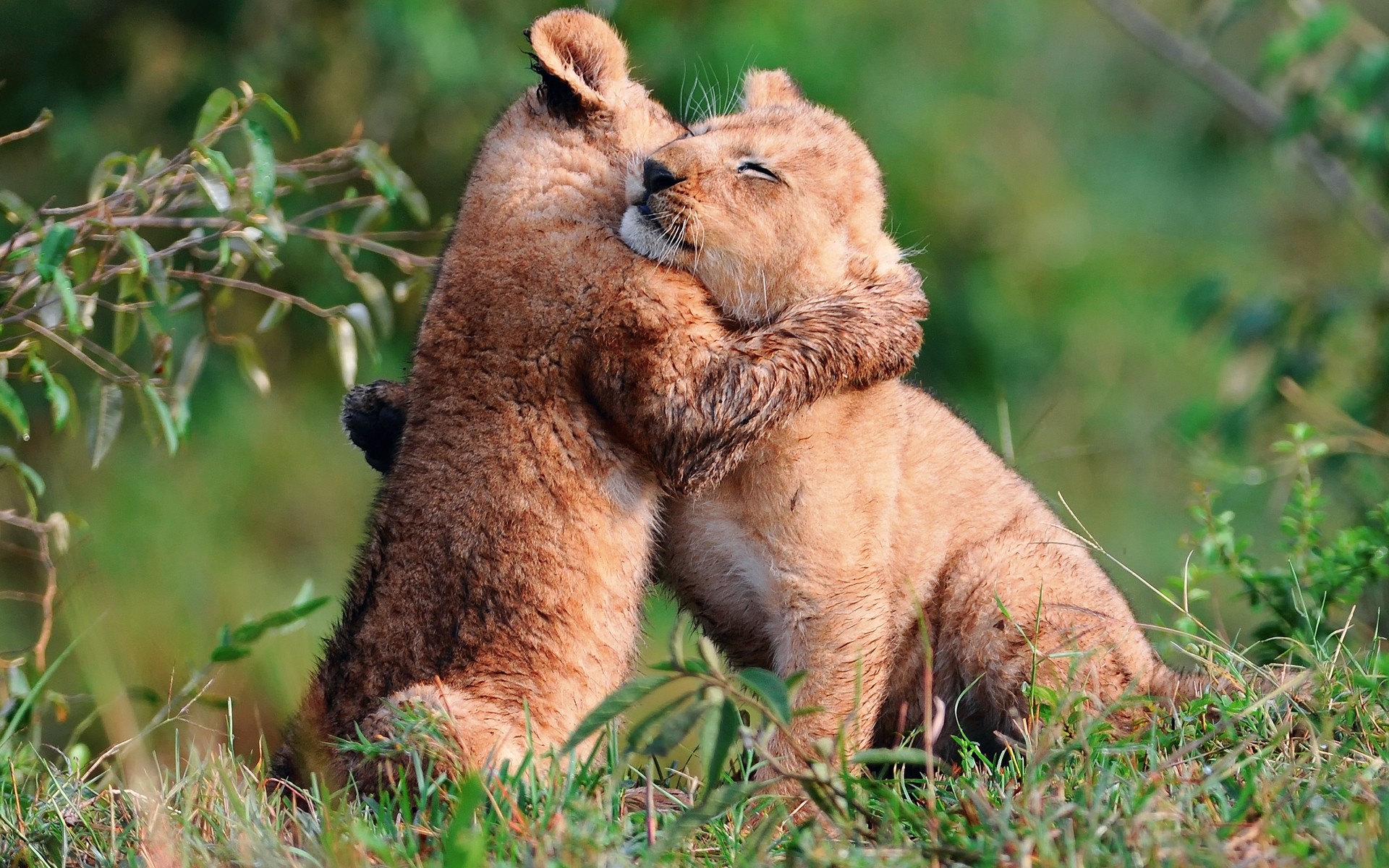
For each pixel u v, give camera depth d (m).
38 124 9.88
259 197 9.48
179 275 10.27
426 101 19.69
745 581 9.02
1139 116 30.08
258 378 10.73
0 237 17.72
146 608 17.27
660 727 6.35
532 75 19.80
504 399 8.62
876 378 8.77
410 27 18.92
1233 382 16.59
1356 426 14.31
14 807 7.77
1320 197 29.59
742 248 8.88
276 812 7.55
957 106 24.16
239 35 19.44
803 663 8.80
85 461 18.67
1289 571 9.67
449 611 8.47
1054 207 25.34
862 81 22.59
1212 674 8.44
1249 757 7.26
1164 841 6.29
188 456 19.53
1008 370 23.22
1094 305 25.14
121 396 10.09
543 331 8.64
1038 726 7.99
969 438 9.65
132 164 10.07
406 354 19.30
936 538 9.19
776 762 6.83
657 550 9.08
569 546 8.52
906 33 24.11
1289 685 7.62
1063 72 29.72
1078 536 9.59
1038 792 6.68
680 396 8.53
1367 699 7.91
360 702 8.48
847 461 8.75
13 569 17.28
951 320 22.94
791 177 8.95
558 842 6.61
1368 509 12.33
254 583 18.56
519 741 8.27
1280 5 18.02
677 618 8.77
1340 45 16.22
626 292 8.61
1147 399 24.81
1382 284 16.69
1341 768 7.21
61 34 19.44
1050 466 23.31
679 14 20.81
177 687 14.27
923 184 22.95
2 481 17.67
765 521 8.78
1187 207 29.02
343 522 20.02
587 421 8.65
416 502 8.63
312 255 18.77
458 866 6.12
